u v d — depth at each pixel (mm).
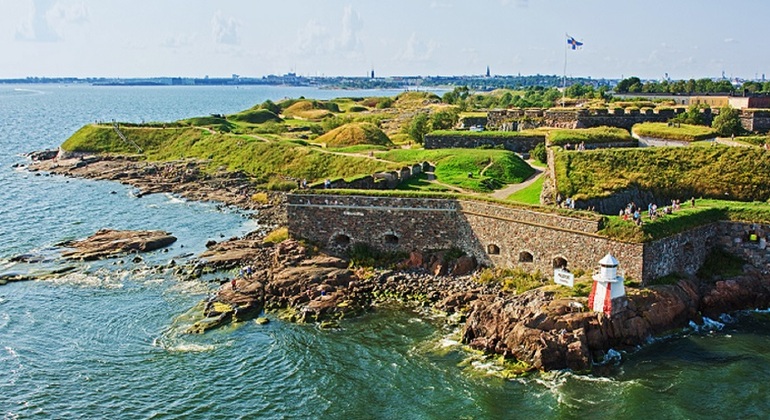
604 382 49781
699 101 139875
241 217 101688
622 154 80062
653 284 59438
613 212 71312
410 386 50562
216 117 193500
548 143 99688
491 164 96250
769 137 92250
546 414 46344
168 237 87062
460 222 71000
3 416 47281
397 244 73688
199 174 132625
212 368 53906
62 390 50844
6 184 130500
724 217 67125
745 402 47094
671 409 46312
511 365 52344
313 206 75938
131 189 125438
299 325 60906
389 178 87938
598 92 179500
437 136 115312
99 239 86312
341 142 141625
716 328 58375
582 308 54562
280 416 47562
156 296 67938
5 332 60312
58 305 66062
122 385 51531
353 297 65312
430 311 63094
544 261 65000
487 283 66062
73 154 161875
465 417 46531
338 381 51562
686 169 78125
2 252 83312
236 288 66625
